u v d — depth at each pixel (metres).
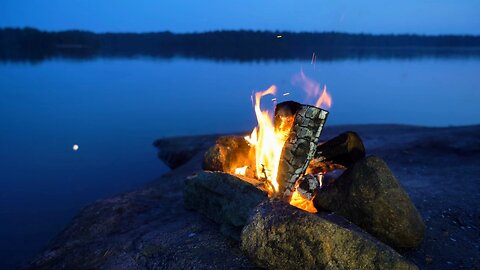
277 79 14.38
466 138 3.09
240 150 1.90
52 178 3.43
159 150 4.52
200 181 1.72
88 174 3.58
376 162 1.49
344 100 9.66
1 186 3.19
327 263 1.24
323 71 19.09
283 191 1.63
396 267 1.22
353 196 1.48
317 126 1.63
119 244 1.67
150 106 8.38
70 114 7.16
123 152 4.46
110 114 7.28
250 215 1.40
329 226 1.27
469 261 1.46
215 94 10.48
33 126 5.95
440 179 2.26
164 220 1.84
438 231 1.63
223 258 1.45
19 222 2.49
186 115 7.24
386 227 1.44
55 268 1.62
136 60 28.73
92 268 1.56
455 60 30.52
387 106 8.70
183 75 16.45
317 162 1.72
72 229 1.94
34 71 17.00
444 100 9.67
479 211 1.79
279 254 1.30
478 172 2.36
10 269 1.97
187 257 1.48
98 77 15.10
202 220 1.72
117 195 2.34
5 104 8.27
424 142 3.12
